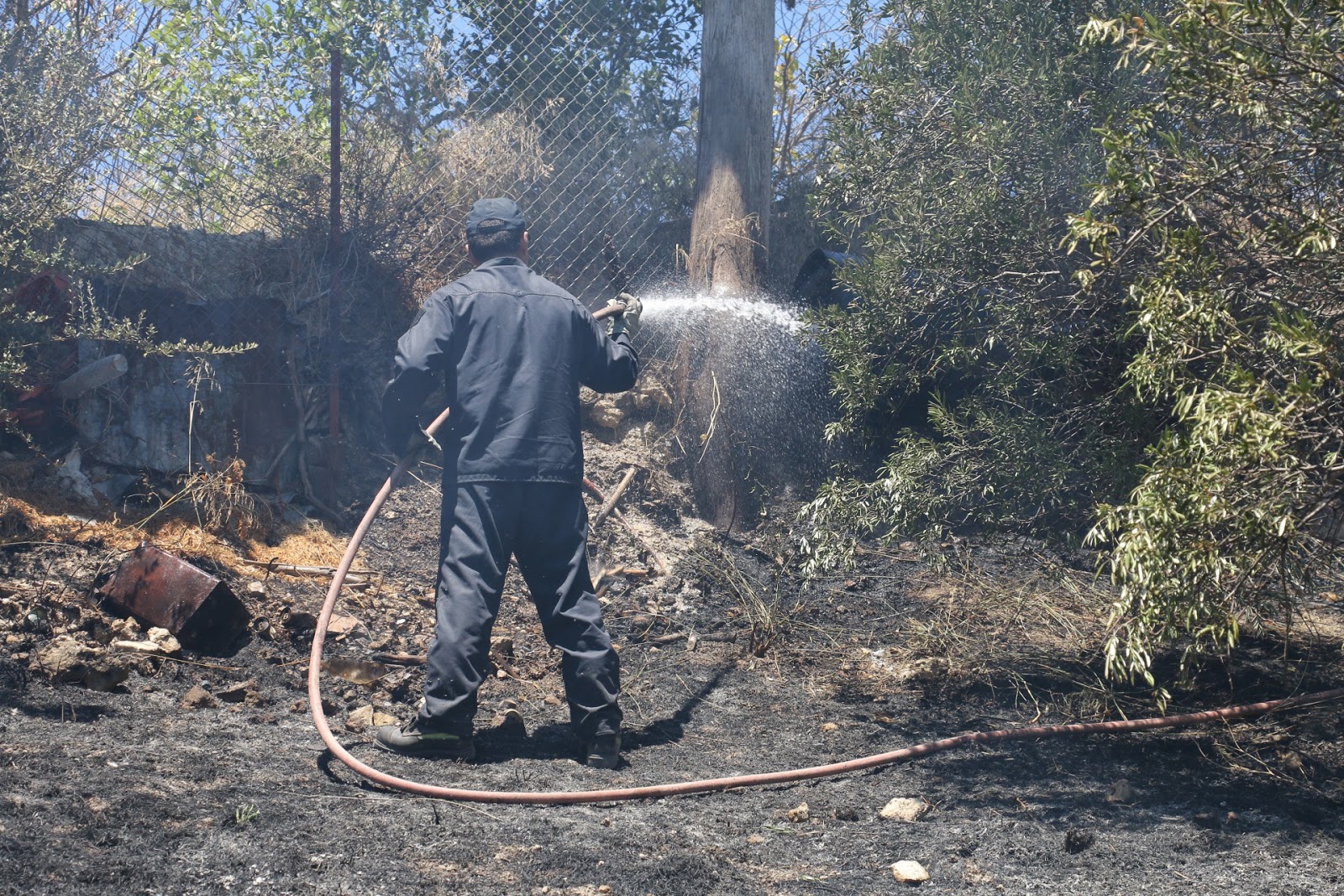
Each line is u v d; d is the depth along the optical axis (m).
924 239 3.93
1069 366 3.67
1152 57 2.66
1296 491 2.51
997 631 4.96
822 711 4.20
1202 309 2.64
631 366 3.78
